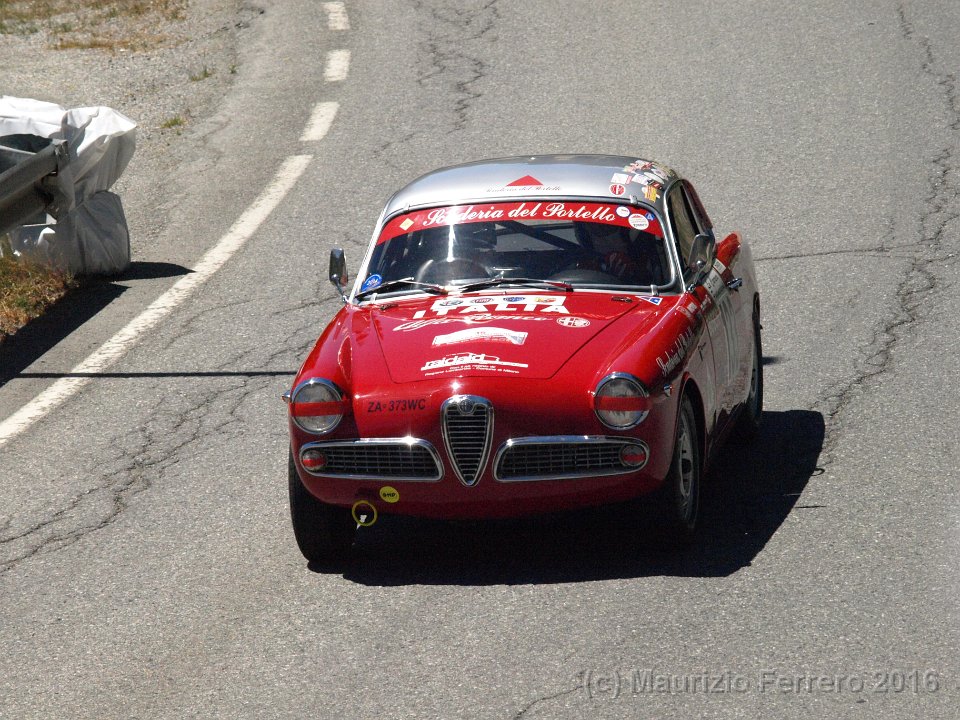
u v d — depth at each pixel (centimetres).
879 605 1981
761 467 2642
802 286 3828
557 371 2155
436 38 6812
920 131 5112
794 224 4366
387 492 2166
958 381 3022
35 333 3862
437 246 2606
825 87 5688
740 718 1680
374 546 2392
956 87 5512
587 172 2727
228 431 3050
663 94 5791
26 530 2578
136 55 6844
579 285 2481
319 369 2228
